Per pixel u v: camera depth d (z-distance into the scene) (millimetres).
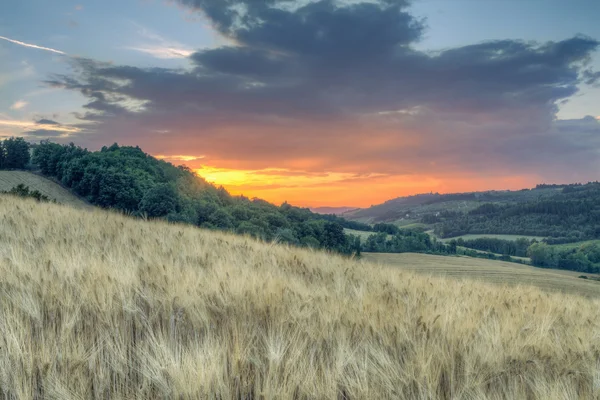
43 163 125312
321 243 118188
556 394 3002
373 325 3902
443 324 4164
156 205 97750
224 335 3258
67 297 3521
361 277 7664
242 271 5578
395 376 2967
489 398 2924
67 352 2742
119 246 6477
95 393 2547
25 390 2408
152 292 4062
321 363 2961
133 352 3074
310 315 4012
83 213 11211
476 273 113438
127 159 148875
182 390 2488
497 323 4434
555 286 98500
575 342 4305
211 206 113625
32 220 8180
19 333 2875
